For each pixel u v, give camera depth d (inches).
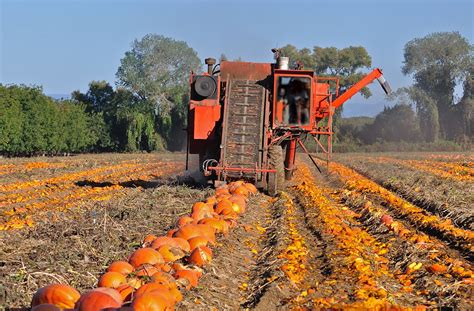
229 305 402.0
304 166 1667.1
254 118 909.2
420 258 537.0
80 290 390.6
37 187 1062.4
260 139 899.4
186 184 972.6
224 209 695.7
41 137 2263.8
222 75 978.1
